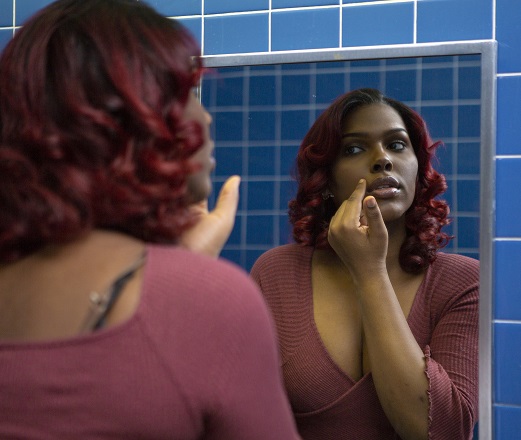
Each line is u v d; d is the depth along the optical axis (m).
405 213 1.12
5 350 0.45
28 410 0.44
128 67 0.50
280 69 1.27
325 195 1.15
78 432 0.44
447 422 1.02
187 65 0.53
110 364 0.44
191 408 0.45
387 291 1.01
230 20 1.35
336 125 1.12
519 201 1.19
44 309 0.47
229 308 0.47
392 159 1.10
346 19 1.29
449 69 1.19
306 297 1.11
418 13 1.26
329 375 1.06
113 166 0.48
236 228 1.28
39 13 0.54
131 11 0.53
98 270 0.48
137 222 0.50
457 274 1.11
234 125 1.29
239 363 0.46
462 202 1.16
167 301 0.46
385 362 1.00
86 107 0.48
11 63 0.51
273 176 1.26
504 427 1.19
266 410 0.47
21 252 0.50
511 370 1.19
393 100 1.19
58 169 0.47
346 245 1.02
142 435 0.44
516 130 1.20
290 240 1.24
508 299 1.19
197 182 0.59
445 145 1.17
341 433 1.06
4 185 0.48
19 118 0.49
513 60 1.20
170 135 0.50
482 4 1.22
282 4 1.33
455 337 1.08
